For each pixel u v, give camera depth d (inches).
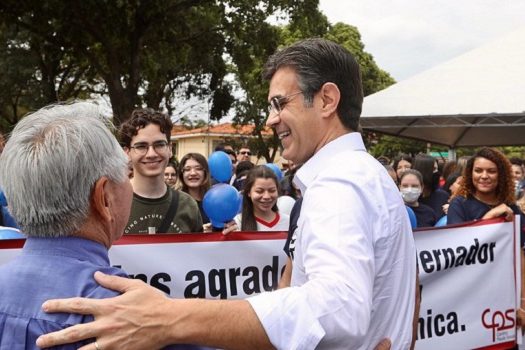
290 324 50.1
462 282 135.9
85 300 48.6
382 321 60.6
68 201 49.8
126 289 50.4
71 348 47.9
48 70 899.4
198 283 113.0
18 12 781.3
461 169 273.3
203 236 113.6
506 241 141.0
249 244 116.8
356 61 68.6
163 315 49.8
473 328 136.7
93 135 51.4
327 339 50.5
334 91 65.4
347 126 66.9
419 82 476.4
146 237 109.6
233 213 124.2
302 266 58.6
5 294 50.1
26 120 52.8
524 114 405.1
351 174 58.5
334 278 51.1
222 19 863.1
